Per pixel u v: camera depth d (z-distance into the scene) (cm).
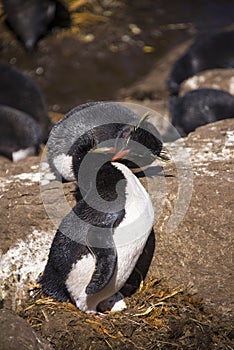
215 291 1264
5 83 2336
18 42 2847
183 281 1282
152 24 2956
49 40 2853
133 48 2820
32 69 2742
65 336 1173
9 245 1316
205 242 1294
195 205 1321
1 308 1240
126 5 3055
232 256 1278
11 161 2073
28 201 1386
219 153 1463
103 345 1161
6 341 1084
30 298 1266
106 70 2727
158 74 2681
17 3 2875
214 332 1220
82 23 2925
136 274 1298
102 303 1223
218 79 2505
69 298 1198
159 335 1185
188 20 2988
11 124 2120
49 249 1286
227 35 2606
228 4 3081
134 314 1209
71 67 2739
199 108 1994
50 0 2880
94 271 1088
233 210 1310
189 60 2570
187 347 1184
